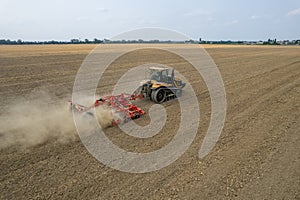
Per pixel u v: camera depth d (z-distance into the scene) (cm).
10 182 510
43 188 492
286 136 726
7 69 2047
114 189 491
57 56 3394
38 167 566
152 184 506
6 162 585
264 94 1216
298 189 483
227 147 661
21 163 582
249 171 544
